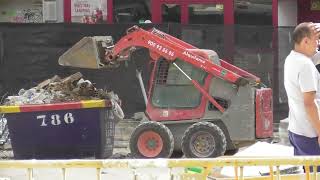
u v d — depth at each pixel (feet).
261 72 137.49
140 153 101.35
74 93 101.86
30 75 138.92
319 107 63.00
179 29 138.21
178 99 103.71
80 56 103.71
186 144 99.81
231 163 47.34
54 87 103.19
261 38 137.28
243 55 137.69
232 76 100.22
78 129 98.07
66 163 46.65
